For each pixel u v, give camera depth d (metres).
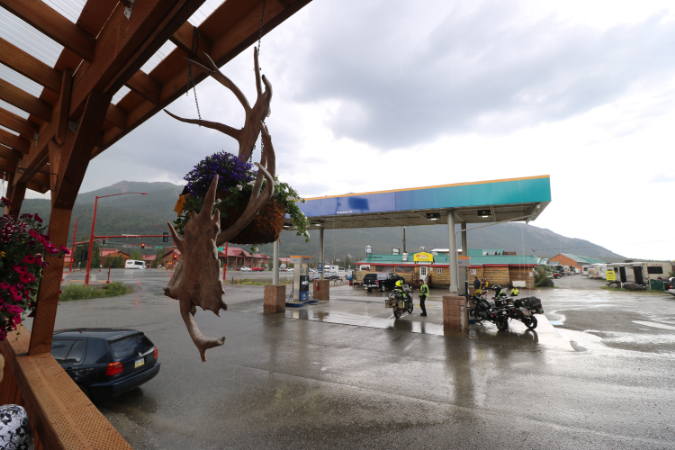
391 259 35.81
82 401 2.25
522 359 7.73
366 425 4.57
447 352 8.33
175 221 1.95
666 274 30.94
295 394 5.62
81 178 3.01
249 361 7.46
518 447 4.03
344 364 7.29
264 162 1.77
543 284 35.31
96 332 5.45
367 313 14.55
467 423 4.62
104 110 2.63
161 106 2.89
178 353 8.05
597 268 54.75
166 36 1.86
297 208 2.35
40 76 3.12
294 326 11.56
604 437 4.24
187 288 1.44
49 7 2.35
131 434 4.30
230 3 2.09
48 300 3.20
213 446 4.03
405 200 17.30
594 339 9.88
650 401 5.36
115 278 40.66
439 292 27.91
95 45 2.59
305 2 1.84
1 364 2.14
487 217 20.08
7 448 1.65
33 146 4.57
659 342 9.53
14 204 5.27
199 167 1.91
